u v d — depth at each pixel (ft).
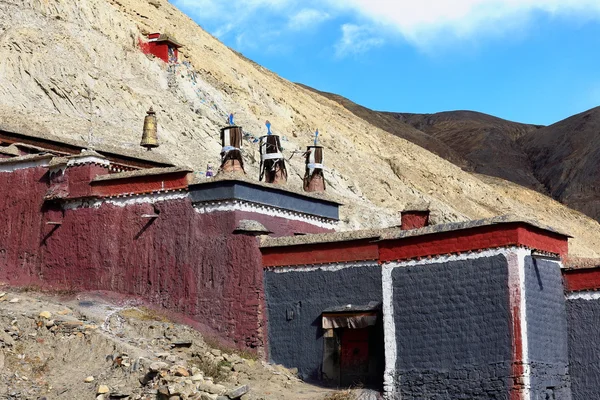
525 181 524.93
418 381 72.64
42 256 93.40
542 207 369.50
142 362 70.59
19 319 76.79
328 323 79.51
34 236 94.43
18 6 178.40
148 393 66.90
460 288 72.08
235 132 90.02
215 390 67.00
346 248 81.61
